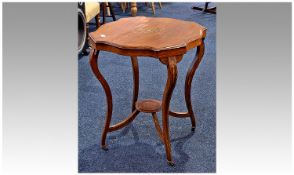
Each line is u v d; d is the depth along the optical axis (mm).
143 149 2035
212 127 2215
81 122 2271
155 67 3035
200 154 1984
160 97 2551
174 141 2090
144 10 4805
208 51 3371
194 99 2521
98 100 2527
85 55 3355
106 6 4289
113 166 1905
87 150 2023
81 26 3270
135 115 2109
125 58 3256
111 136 2146
